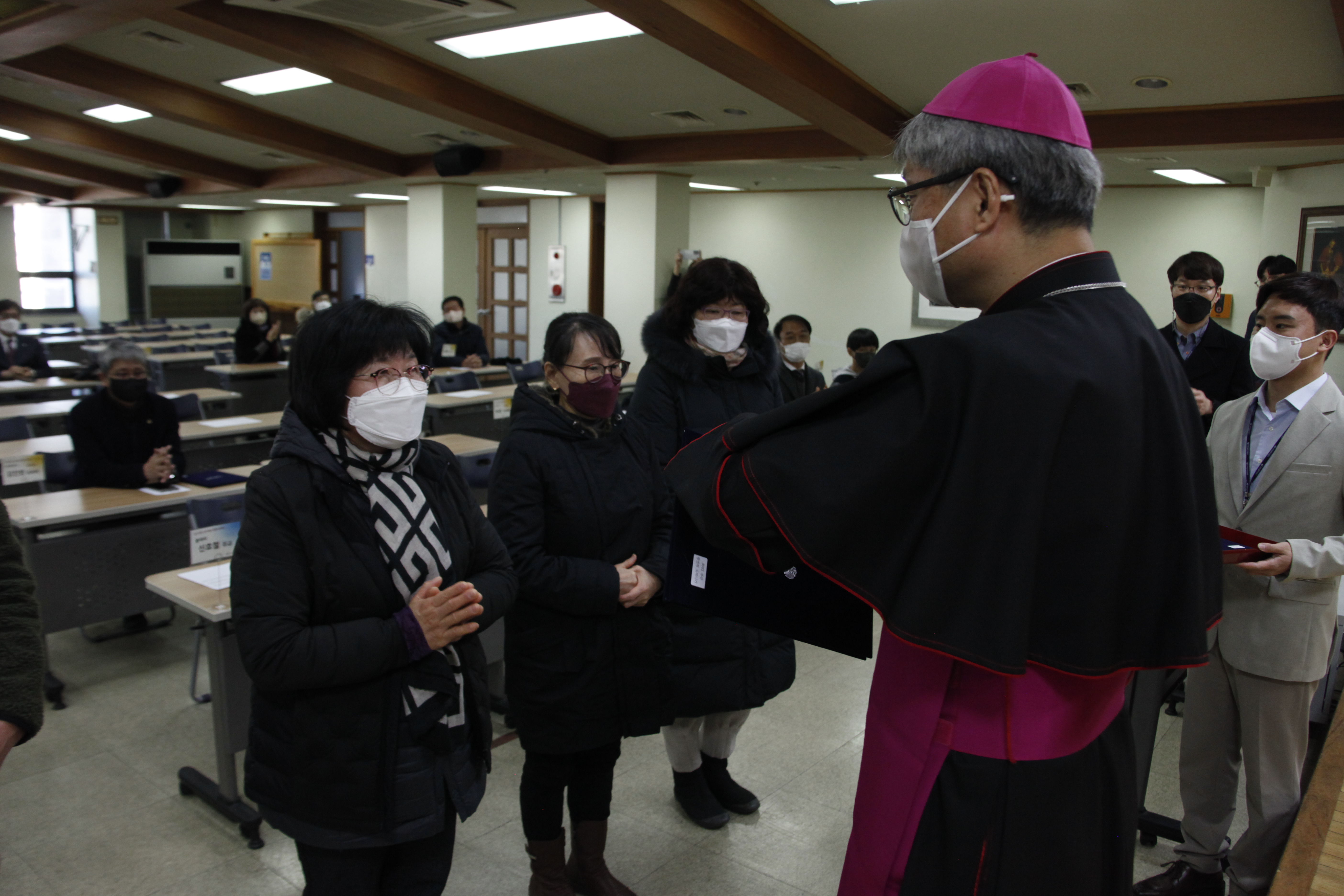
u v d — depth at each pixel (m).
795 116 6.51
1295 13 3.66
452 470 1.57
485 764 1.51
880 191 10.18
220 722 2.46
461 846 2.38
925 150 0.77
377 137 8.52
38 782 2.72
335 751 1.33
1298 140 5.08
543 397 1.96
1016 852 0.73
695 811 2.47
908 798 0.77
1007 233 0.74
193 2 4.58
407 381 1.37
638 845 2.38
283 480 1.35
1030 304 0.73
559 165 8.43
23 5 4.59
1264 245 6.97
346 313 1.36
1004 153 0.72
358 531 1.36
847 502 0.69
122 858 2.35
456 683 1.44
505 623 1.93
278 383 8.30
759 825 2.49
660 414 2.23
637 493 1.96
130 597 3.49
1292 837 0.95
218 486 3.68
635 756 2.89
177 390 9.12
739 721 2.45
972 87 0.75
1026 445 0.66
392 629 1.33
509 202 13.79
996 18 4.05
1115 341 0.71
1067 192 0.73
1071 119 0.74
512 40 5.13
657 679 1.93
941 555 0.66
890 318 10.30
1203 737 2.04
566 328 1.92
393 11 4.43
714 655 2.12
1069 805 0.75
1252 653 1.87
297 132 8.16
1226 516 1.98
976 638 0.65
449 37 5.16
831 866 2.31
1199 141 5.37
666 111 6.65
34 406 5.93
